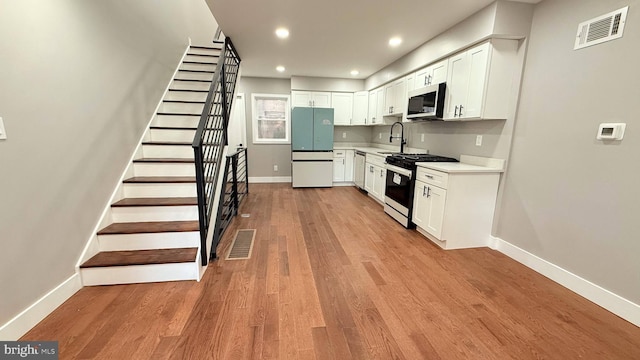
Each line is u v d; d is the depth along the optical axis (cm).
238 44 358
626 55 172
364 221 366
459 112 289
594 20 190
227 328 164
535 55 237
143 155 304
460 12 259
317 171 577
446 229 274
